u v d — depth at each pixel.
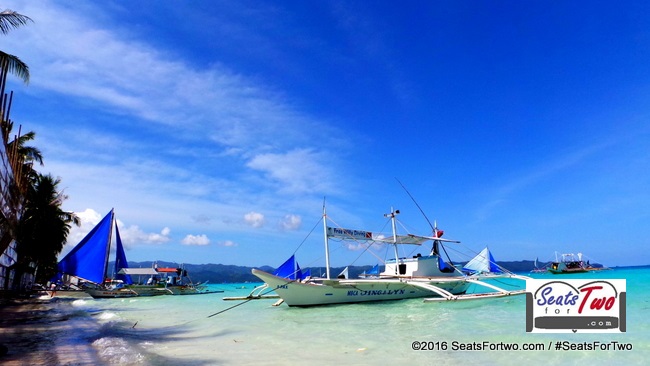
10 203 19.86
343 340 11.80
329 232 22.66
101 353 9.41
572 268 90.00
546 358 8.98
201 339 12.53
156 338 12.82
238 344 11.45
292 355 9.70
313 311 19.92
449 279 24.78
